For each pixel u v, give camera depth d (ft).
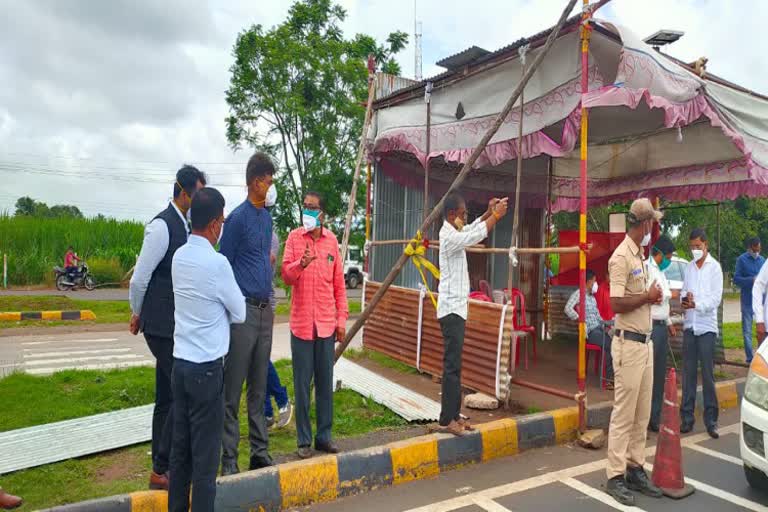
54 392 20.02
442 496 12.82
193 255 9.67
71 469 13.32
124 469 13.44
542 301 33.68
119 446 14.65
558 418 16.60
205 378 9.46
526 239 33.17
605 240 27.76
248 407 13.17
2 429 15.99
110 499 10.51
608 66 16.61
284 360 25.53
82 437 15.25
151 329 11.43
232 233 12.45
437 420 17.26
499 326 18.45
